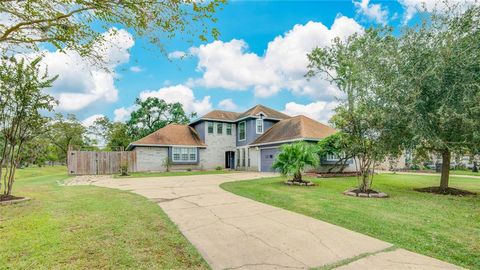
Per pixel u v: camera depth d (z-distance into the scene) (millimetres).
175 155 24391
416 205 7121
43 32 4961
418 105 8781
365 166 9297
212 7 4684
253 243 4129
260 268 3236
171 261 3412
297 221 5441
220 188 10680
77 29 4980
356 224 5184
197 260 3457
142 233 4547
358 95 9352
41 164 34469
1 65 7047
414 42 9258
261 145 22703
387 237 4430
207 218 5676
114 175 18625
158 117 34531
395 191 10188
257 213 6160
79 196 8609
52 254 3586
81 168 20109
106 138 37875
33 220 5383
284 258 3547
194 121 27609
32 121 8078
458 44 8570
